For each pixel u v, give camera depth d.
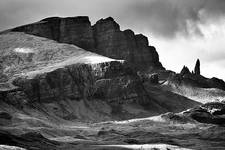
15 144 180.88
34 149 181.38
